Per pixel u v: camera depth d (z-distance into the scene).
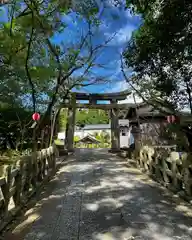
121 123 18.30
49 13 4.82
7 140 9.16
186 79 4.07
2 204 2.68
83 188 4.75
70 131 12.62
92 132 29.03
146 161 6.39
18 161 3.53
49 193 4.38
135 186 4.90
